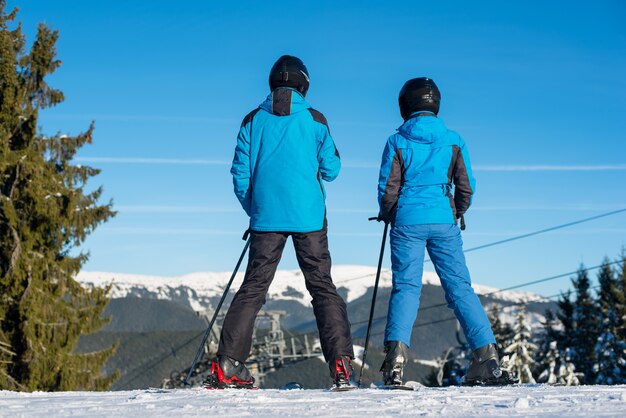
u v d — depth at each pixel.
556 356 45.31
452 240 4.91
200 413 2.76
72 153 22.36
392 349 4.65
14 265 19.80
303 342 36.09
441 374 33.00
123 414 2.75
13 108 21.50
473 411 2.70
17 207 20.69
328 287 4.50
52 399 3.71
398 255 4.90
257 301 4.57
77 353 21.34
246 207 4.79
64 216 20.91
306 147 4.61
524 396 3.46
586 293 46.62
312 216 4.55
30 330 19.77
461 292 4.91
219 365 4.47
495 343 4.88
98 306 21.45
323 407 2.92
